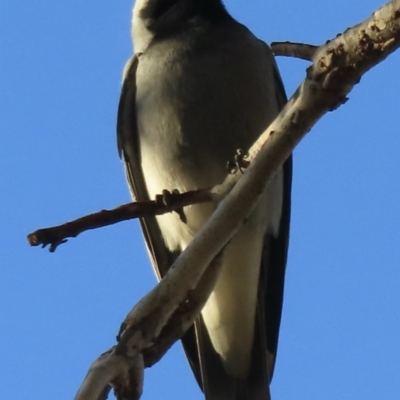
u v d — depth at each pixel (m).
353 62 5.73
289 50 7.84
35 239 7.04
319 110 6.01
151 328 5.93
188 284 6.12
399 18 5.39
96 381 5.45
